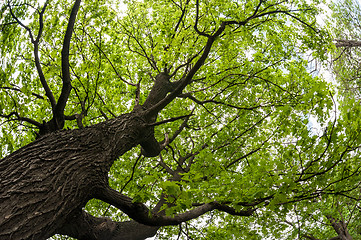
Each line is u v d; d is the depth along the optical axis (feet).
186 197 6.93
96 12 14.43
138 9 19.70
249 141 16.52
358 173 8.45
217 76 17.06
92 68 12.78
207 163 8.99
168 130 22.98
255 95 20.39
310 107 8.20
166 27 14.55
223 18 14.08
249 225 14.32
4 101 10.99
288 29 19.08
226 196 8.25
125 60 21.81
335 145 8.13
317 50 17.10
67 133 9.31
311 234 27.14
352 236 24.04
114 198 8.82
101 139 9.87
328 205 20.53
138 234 13.65
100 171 8.87
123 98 21.95
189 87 22.98
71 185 7.74
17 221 6.26
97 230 12.14
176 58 14.47
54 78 15.69
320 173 8.27
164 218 9.42
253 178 8.54
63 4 13.79
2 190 6.63
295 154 8.39
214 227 21.52
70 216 7.69
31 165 7.51
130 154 22.97
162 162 20.88
